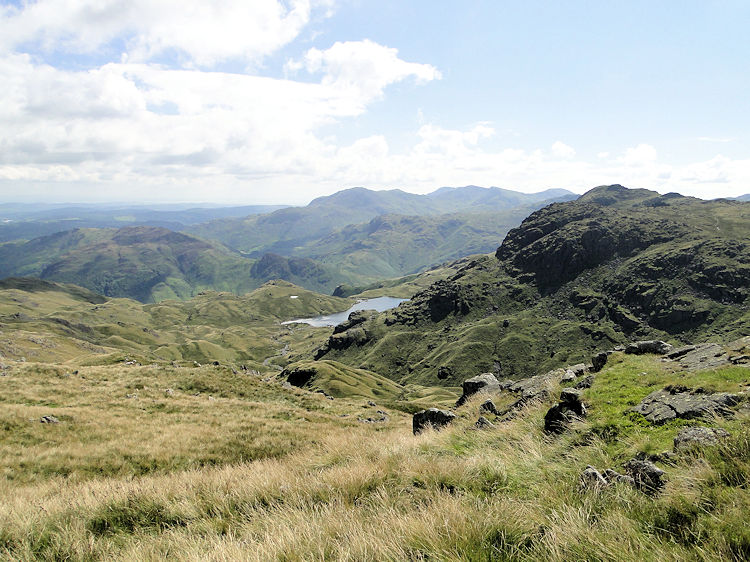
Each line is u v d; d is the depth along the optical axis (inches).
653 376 409.1
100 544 270.2
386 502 255.6
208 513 313.4
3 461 725.9
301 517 249.6
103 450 836.6
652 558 155.6
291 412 1546.5
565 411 374.3
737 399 283.3
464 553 175.8
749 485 181.8
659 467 233.3
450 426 529.0
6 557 258.8
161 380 1779.0
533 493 245.3
